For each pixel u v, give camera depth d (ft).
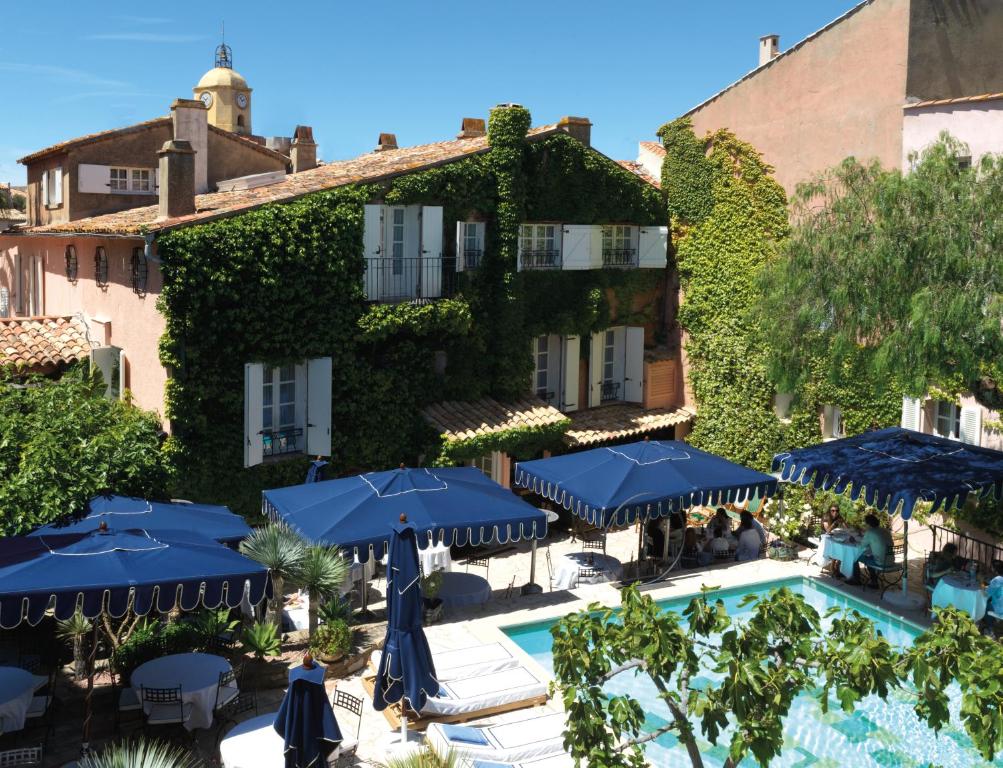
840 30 73.15
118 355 66.49
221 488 62.54
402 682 37.91
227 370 61.77
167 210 63.31
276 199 62.49
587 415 81.61
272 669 44.11
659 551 63.36
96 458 48.24
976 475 51.90
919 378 45.32
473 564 65.82
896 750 40.14
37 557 36.88
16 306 98.99
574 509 55.52
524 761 35.32
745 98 79.77
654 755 39.40
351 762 37.50
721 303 81.05
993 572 56.59
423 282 70.74
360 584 55.47
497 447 71.46
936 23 69.31
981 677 23.81
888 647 25.14
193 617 49.21
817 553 59.47
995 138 62.80
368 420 68.95
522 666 44.21
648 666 26.84
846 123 73.10
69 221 87.97
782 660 26.78
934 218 46.83
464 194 71.97
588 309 80.12
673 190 84.23
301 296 63.87
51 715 39.34
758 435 77.46
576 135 79.00
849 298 48.73
